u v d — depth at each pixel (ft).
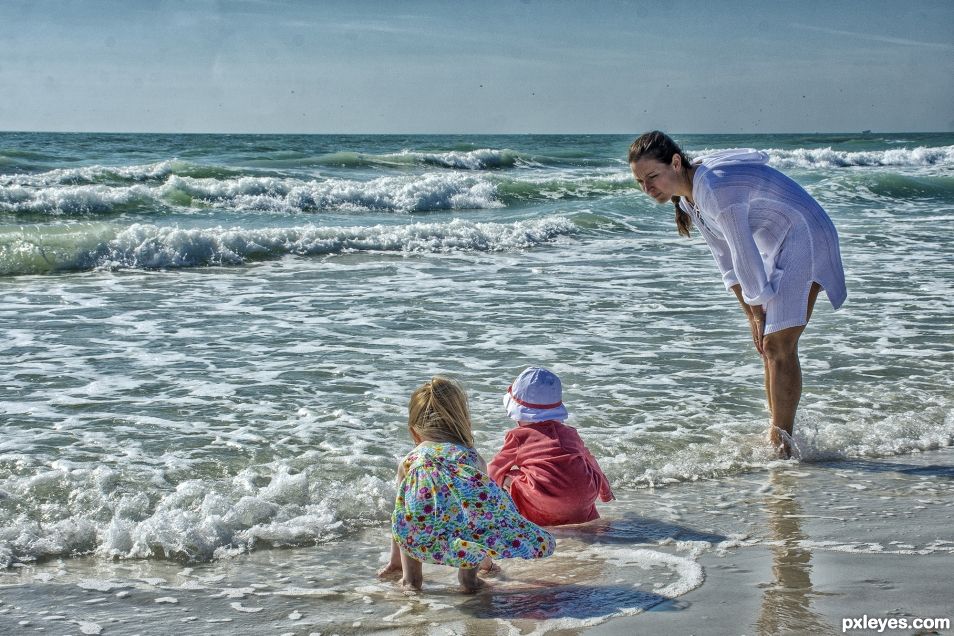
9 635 9.58
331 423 17.83
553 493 13.12
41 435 16.76
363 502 13.87
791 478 15.43
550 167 115.65
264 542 12.46
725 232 15.08
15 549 11.84
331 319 28.37
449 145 169.58
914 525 13.19
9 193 55.47
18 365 22.15
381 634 9.73
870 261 41.11
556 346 24.81
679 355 23.91
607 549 12.34
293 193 64.64
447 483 11.28
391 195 67.72
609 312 29.84
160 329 26.66
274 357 23.30
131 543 12.15
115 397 19.48
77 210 56.65
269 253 42.70
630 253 45.21
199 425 17.58
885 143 199.93
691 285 35.47
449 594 10.93
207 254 40.96
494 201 71.10
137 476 14.69
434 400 11.97
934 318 28.58
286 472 14.84
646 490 14.83
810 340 25.45
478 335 26.14
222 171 78.79
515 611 10.33
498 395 19.83
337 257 42.73
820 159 127.75
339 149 150.10
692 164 15.30
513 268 39.93
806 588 10.84
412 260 42.22
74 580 11.12
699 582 11.07
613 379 21.35
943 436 17.67
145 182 72.95
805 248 15.25
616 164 123.44
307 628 9.88
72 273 37.52
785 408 16.46
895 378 21.56
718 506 14.06
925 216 62.59
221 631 9.79
